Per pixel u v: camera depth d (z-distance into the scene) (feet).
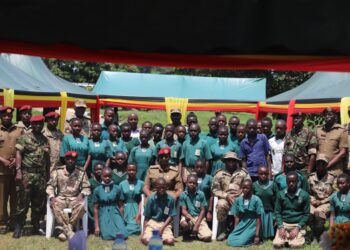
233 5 7.11
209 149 30.58
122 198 28.99
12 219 28.78
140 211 28.99
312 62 7.77
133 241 27.66
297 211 27.20
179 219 28.89
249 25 7.09
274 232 28.25
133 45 7.13
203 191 29.12
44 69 48.93
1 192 28.27
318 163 27.94
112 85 55.47
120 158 30.04
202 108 47.06
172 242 27.25
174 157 30.50
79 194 27.71
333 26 7.00
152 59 7.83
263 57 7.55
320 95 39.17
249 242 27.50
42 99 38.34
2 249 25.30
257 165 29.89
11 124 28.35
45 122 31.04
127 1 7.09
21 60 46.78
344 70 8.19
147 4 7.11
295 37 7.04
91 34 7.09
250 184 27.63
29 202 27.55
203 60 7.86
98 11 7.08
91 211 28.76
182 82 55.83
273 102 44.55
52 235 27.91
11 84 38.11
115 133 30.86
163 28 7.13
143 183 29.60
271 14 7.06
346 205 26.66
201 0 7.11
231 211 28.14
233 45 7.11
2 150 27.96
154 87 55.57
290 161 27.84
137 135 35.63
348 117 35.17
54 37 7.05
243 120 103.35
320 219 27.40
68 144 29.12
